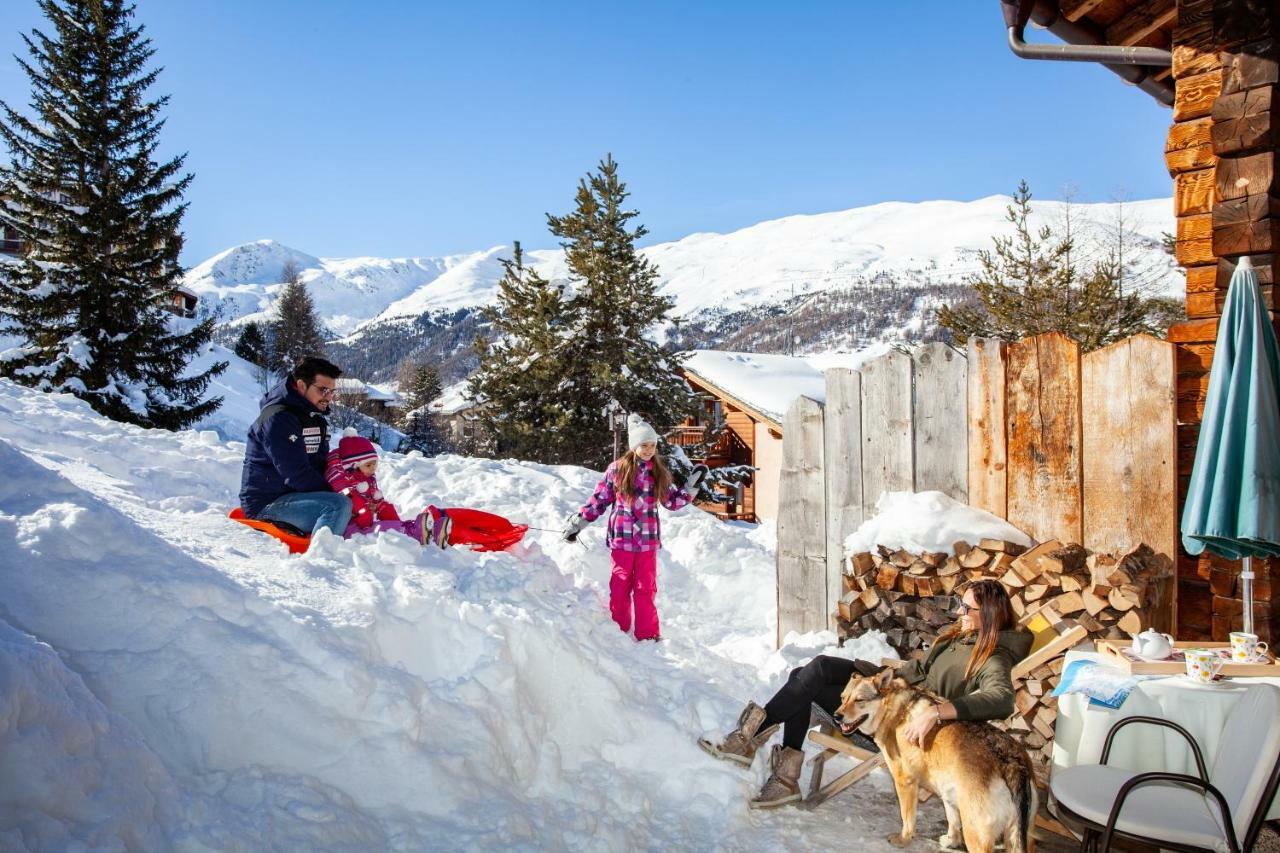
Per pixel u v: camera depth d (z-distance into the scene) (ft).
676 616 23.03
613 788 12.09
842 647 17.22
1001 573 15.57
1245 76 13.97
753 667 17.79
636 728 13.25
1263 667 10.75
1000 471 16.52
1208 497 11.96
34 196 83.15
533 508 28.19
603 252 80.18
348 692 10.81
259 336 199.72
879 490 18.44
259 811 9.02
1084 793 9.84
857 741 12.92
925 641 16.62
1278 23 13.84
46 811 7.52
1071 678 11.25
